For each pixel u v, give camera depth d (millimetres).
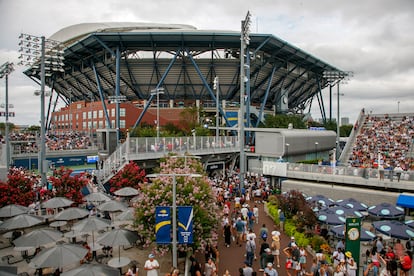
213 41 58750
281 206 21219
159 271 13492
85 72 74188
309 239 16562
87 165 44625
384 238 17281
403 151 40344
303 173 29375
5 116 29062
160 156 29359
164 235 11812
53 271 13234
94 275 9195
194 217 13734
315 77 88125
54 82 88625
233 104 74562
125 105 64312
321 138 51812
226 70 69312
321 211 18797
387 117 51875
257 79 74375
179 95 77312
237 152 41906
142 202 14617
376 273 12719
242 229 17188
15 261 14500
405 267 13242
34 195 19891
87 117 74625
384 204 19750
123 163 27141
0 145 41688
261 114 69625
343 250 14711
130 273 11453
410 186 23484
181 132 50688
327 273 11922
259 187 29078
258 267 14062
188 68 68875
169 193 14148
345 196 25484
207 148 36406
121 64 65875
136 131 51312
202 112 63594
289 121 65375
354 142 46750
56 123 93688
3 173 23531
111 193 24922
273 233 15023
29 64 25641
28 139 50719
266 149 40500
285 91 85938
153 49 61656
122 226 18859
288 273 12852
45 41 25969
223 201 24531
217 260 13875
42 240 12234
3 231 18656
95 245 14922
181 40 57938
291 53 67625
